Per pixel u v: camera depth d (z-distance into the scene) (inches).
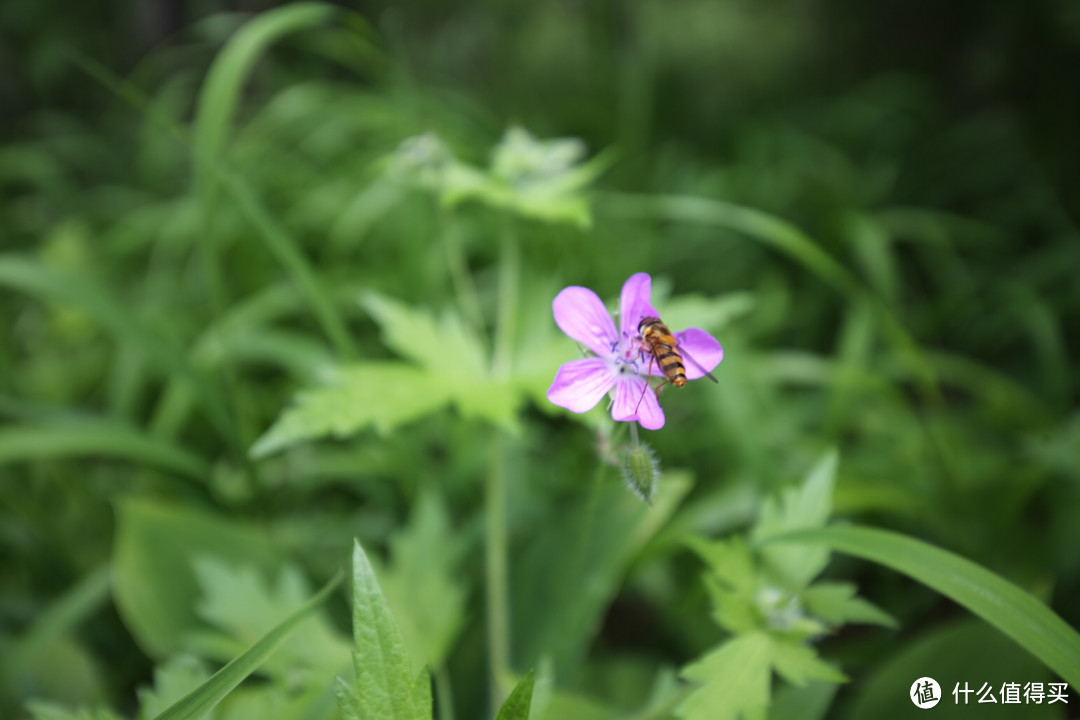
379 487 13.0
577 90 30.6
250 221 10.8
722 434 12.8
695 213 17.9
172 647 10.3
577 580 10.2
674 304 9.9
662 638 12.0
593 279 17.3
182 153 23.6
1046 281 19.4
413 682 6.4
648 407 7.3
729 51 35.0
